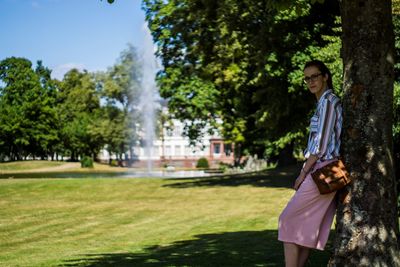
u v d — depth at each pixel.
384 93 5.45
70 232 16.48
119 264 9.34
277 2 7.19
